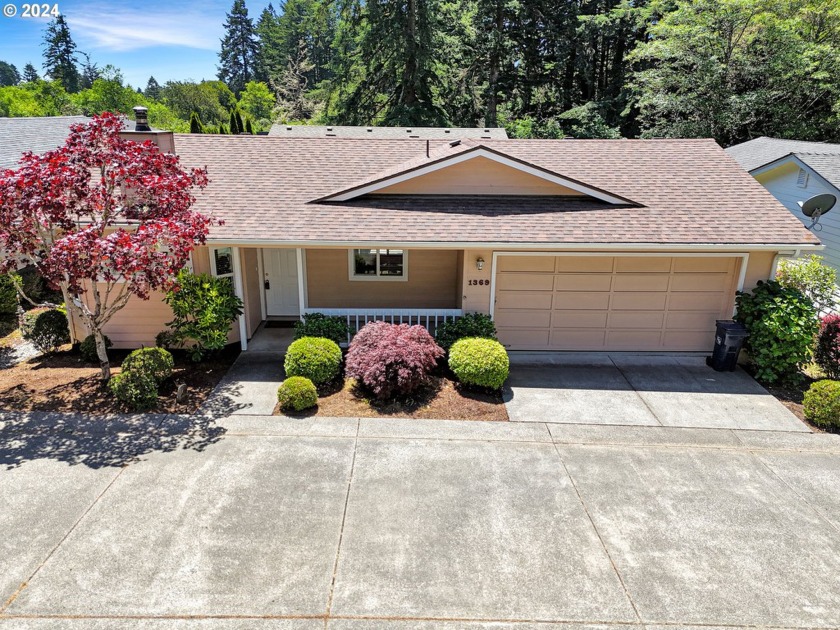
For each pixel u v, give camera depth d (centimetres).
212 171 1283
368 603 524
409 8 2991
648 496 705
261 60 7375
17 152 1667
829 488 734
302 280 1123
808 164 1596
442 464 764
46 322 1099
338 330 1101
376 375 913
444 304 1345
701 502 696
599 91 3766
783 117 2547
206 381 1012
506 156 1174
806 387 1048
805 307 1032
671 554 601
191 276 1065
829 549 615
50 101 4744
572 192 1206
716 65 2480
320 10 3647
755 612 525
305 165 1340
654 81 2714
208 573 553
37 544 585
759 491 724
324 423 869
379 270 1316
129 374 891
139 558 570
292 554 583
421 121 3198
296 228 1081
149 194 925
